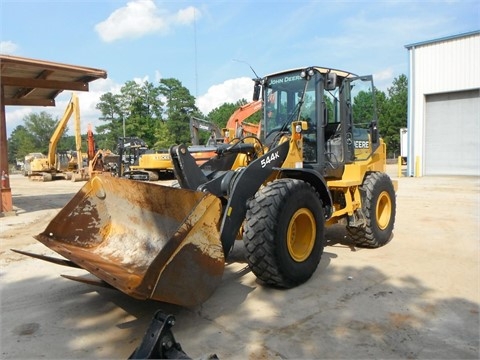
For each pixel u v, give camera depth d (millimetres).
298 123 4801
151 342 2170
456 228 7203
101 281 3988
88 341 3268
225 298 4062
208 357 2154
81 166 24609
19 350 3131
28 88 11359
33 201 13094
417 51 18672
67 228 4270
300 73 5406
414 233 6871
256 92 5984
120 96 56719
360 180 5625
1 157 9711
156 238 3996
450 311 3686
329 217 4977
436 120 18797
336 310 3732
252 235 4004
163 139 48188
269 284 4312
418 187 13867
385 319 3535
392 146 52312
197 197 3473
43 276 4934
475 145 17922
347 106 5781
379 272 4805
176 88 54656
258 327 3428
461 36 17359
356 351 3018
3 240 7008
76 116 24172
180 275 3133
